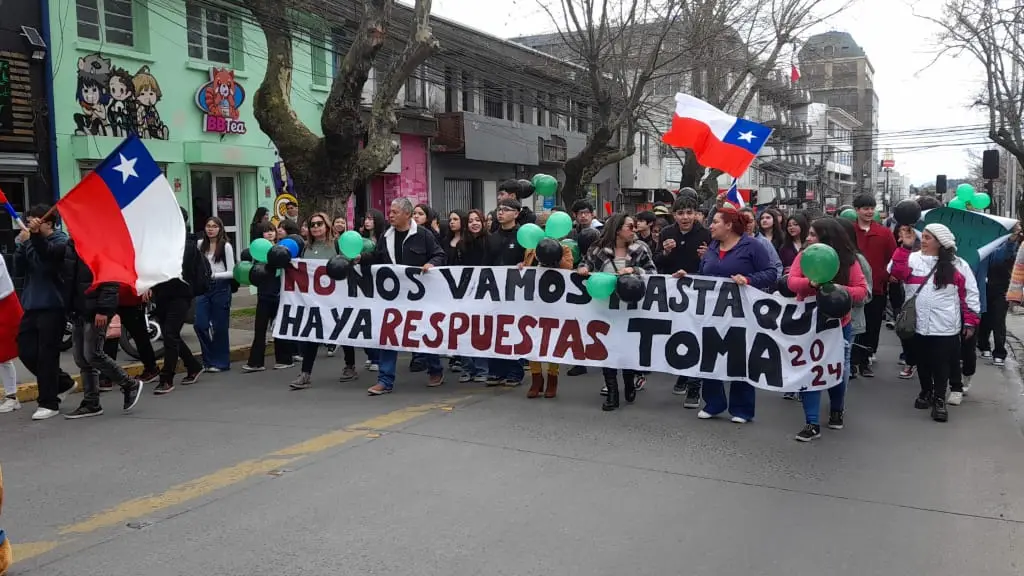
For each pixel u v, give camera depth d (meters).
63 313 6.82
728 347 6.46
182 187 15.11
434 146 22.45
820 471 5.26
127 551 3.98
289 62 12.04
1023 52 17.95
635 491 4.83
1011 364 9.37
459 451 5.64
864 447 5.86
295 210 15.36
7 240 12.43
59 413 6.93
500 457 5.50
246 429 6.32
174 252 6.93
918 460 5.54
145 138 14.38
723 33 20.70
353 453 5.59
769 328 6.24
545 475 5.11
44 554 3.96
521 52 24.88
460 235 8.80
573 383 8.25
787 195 60.81
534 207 27.53
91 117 13.58
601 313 7.01
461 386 8.05
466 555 3.90
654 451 5.67
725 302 6.48
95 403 6.88
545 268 7.25
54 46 13.02
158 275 6.78
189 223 15.08
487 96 24.80
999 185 43.81
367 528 4.23
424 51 11.95
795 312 6.11
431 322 7.68
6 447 5.89
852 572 3.75
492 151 24.00
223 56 16.19
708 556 3.91
